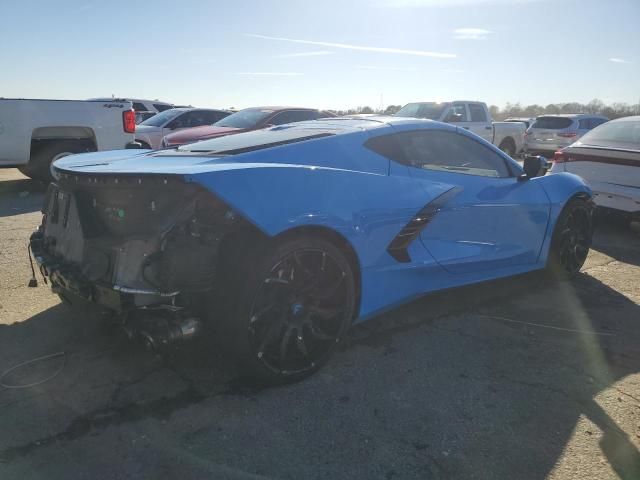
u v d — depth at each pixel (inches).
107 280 100.0
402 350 127.0
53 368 113.3
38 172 331.6
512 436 94.2
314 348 114.0
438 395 107.3
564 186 177.3
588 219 186.2
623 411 102.7
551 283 180.2
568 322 146.2
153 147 454.3
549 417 100.2
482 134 580.4
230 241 101.5
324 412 100.3
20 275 169.9
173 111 485.7
